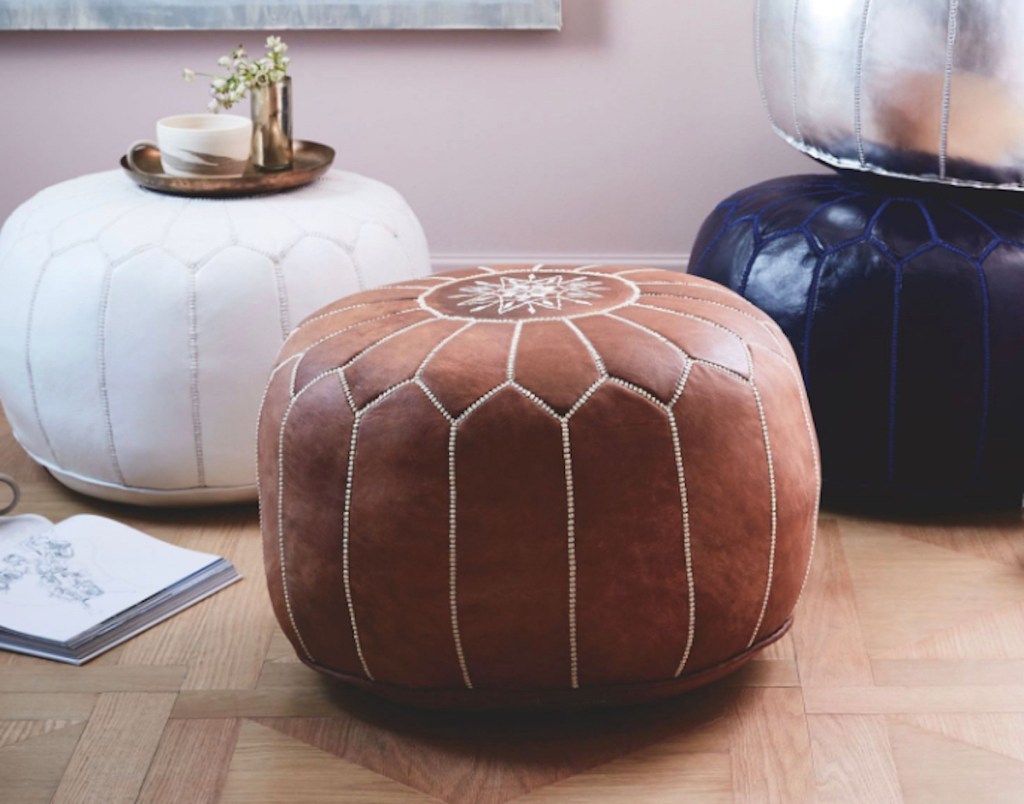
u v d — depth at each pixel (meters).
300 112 2.72
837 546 1.81
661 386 1.31
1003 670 1.51
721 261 1.98
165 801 1.30
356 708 1.46
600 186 2.76
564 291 1.49
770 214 1.94
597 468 1.28
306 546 1.37
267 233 1.82
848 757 1.36
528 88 2.70
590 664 1.33
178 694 1.49
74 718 1.44
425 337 1.37
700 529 1.32
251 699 1.48
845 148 1.92
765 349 1.43
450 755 1.37
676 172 2.74
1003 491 1.88
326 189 2.02
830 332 1.82
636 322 1.39
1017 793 1.30
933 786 1.31
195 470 1.84
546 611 1.31
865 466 1.86
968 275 1.77
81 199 1.94
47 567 1.70
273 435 1.41
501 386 1.29
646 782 1.32
